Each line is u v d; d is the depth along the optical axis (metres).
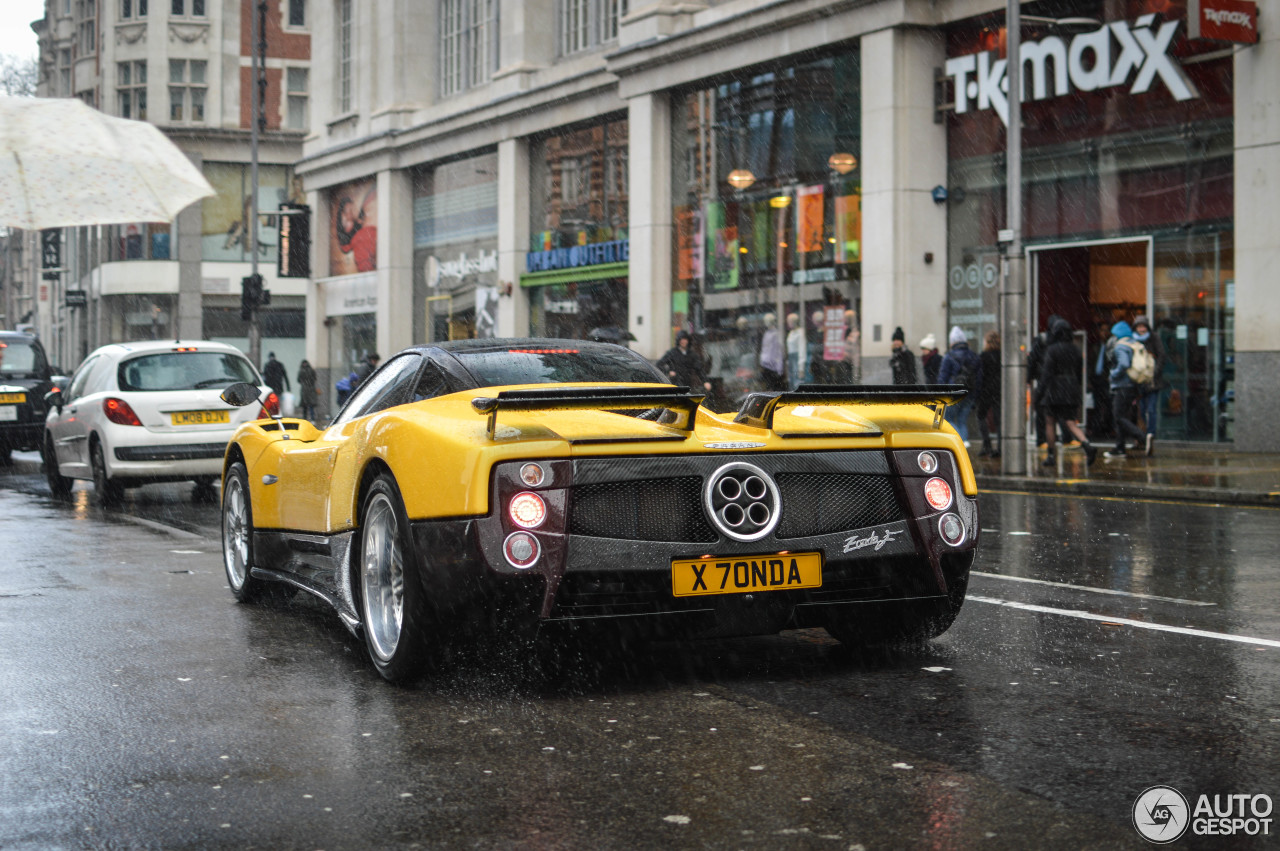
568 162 28.41
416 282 34.69
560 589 4.33
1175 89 17.22
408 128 33.22
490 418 4.30
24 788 3.60
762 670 4.95
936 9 19.91
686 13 24.53
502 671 4.96
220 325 53.19
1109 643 5.42
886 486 4.80
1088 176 18.69
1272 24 16.27
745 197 23.36
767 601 4.55
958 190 20.31
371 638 4.96
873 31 20.25
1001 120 19.59
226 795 3.51
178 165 6.27
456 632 4.50
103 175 6.02
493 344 5.70
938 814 3.27
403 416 4.80
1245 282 16.66
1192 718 4.18
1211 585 7.06
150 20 55.25
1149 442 16.52
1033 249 19.45
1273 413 16.41
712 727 4.13
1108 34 17.95
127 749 3.98
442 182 33.38
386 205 34.75
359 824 3.26
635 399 4.34
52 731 4.20
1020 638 5.54
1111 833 3.13
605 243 27.05
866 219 20.53
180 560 8.42
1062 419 15.45
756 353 23.16
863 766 3.69
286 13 56.47
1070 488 13.38
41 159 5.96
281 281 53.19
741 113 23.41
